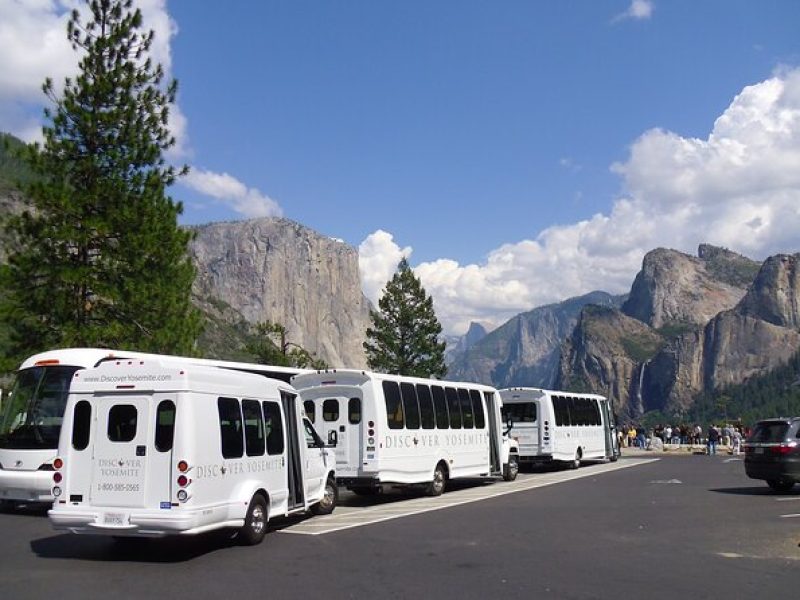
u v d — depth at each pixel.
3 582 9.98
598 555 11.95
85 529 11.41
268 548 12.54
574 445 33.31
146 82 28.48
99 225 26.20
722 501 19.50
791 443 20.56
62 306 25.83
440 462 21.84
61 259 26.23
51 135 26.84
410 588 9.66
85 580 10.12
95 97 27.50
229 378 12.59
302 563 11.27
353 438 19.19
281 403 14.14
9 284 25.59
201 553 12.08
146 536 11.67
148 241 26.86
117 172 27.48
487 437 24.84
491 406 25.91
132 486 11.39
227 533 13.49
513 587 9.73
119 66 27.92
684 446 53.44
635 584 9.91
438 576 10.38
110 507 11.41
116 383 11.69
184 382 11.49
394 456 19.67
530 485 24.83
